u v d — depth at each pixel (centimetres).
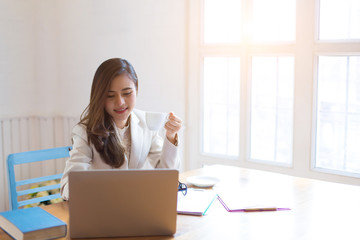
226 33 388
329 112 340
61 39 360
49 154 223
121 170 149
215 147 408
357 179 327
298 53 343
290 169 358
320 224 167
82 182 147
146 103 381
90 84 362
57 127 368
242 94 378
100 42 360
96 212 150
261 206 184
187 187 211
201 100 406
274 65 363
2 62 345
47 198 222
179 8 394
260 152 380
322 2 333
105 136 191
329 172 339
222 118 400
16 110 356
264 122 375
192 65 404
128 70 188
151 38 380
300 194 202
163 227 155
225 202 189
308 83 341
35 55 362
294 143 353
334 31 331
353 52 320
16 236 150
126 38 368
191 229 162
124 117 191
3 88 347
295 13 346
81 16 356
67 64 362
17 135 356
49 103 365
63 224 153
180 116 407
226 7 385
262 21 365
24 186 354
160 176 151
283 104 363
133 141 205
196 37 399
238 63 384
